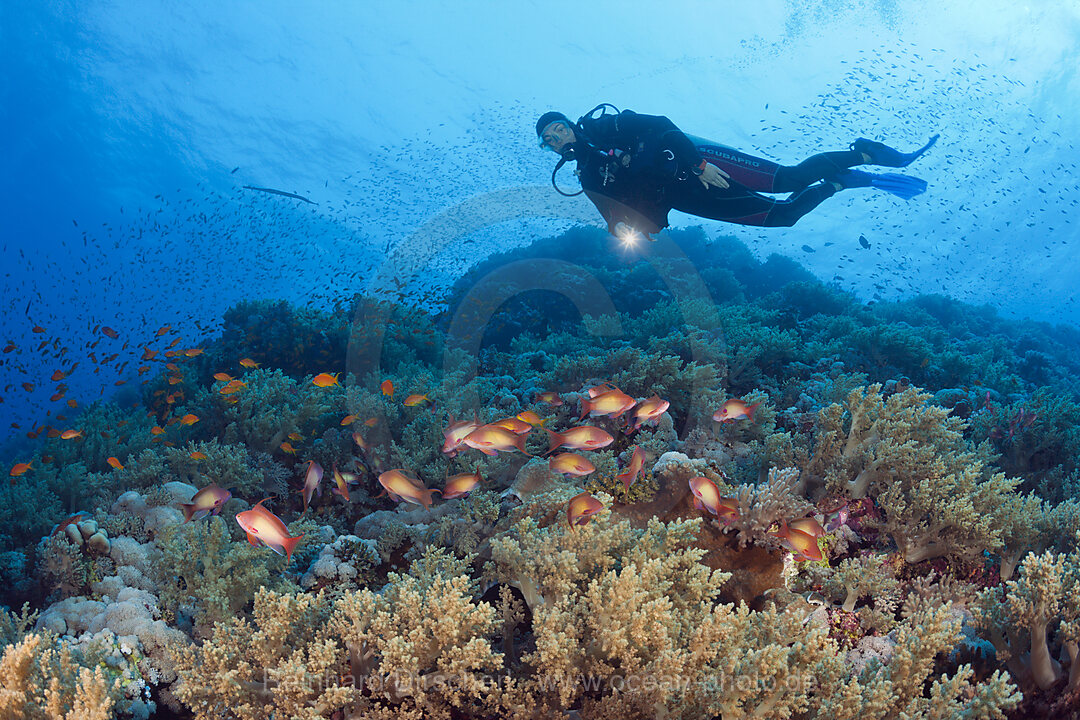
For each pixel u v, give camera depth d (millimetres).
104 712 2223
